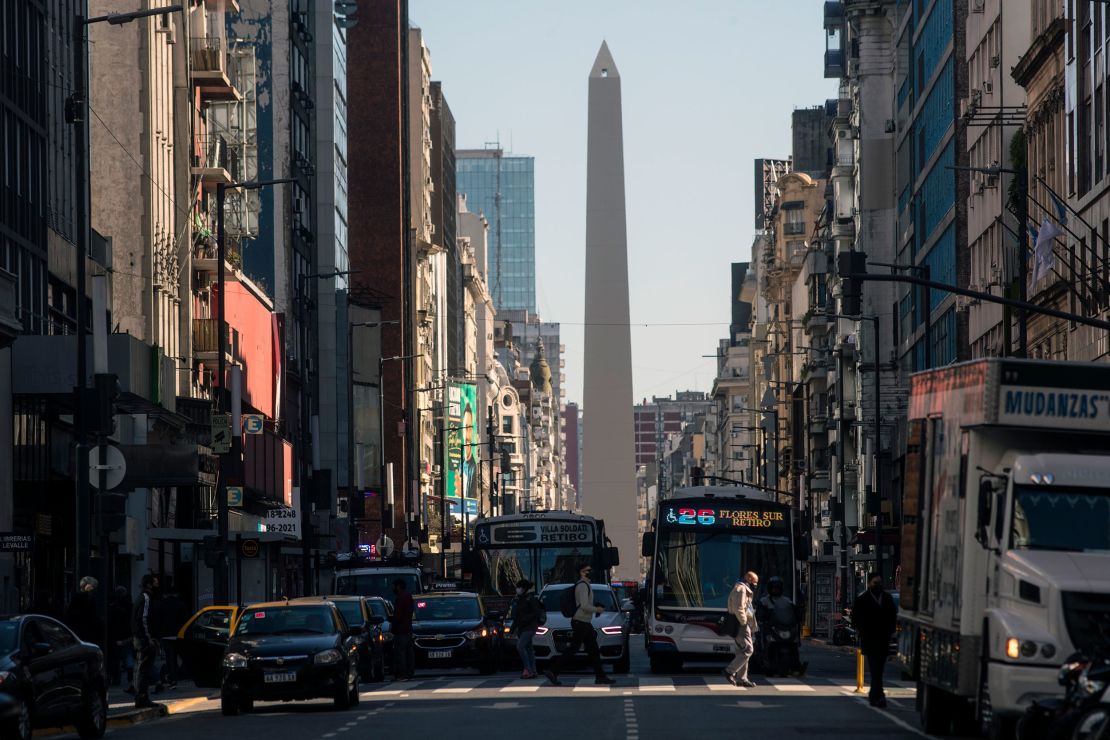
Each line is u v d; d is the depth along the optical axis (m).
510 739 37.22
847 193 177.88
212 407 100.69
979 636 33.44
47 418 76.06
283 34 143.38
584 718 43.03
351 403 130.88
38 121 78.81
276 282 141.50
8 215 73.56
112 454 51.81
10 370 71.00
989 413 33.12
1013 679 31.30
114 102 100.81
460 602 71.69
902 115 144.50
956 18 115.12
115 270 99.69
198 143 114.88
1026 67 90.06
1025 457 33.19
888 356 154.88
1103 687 26.22
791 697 51.19
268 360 128.62
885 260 156.50
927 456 37.97
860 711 45.16
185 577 102.31
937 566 36.41
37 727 36.97
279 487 123.62
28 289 76.19
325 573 141.75
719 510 67.12
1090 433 33.50
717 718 42.72
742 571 66.50
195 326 109.88
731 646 65.56
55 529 77.12
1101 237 75.44
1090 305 77.44
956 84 114.62
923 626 37.59
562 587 70.50
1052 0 88.44
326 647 48.28
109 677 64.44
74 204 86.06
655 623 66.19
